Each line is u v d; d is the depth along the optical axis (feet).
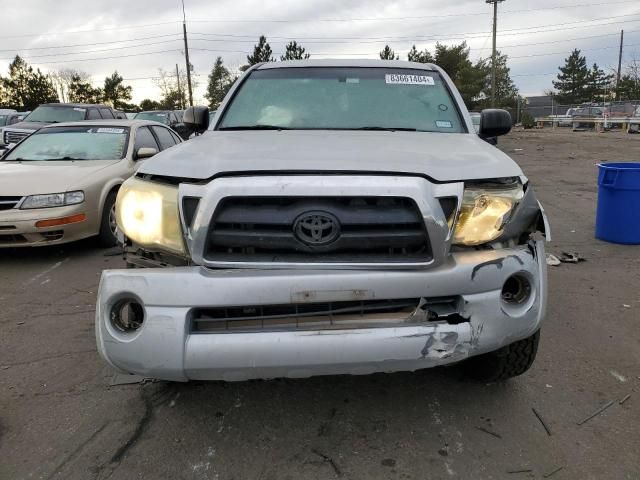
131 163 22.91
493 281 7.72
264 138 10.14
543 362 11.21
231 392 10.18
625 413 9.34
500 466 8.00
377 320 7.53
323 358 7.27
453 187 7.73
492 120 12.67
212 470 8.01
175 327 7.32
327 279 7.29
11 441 8.75
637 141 82.53
